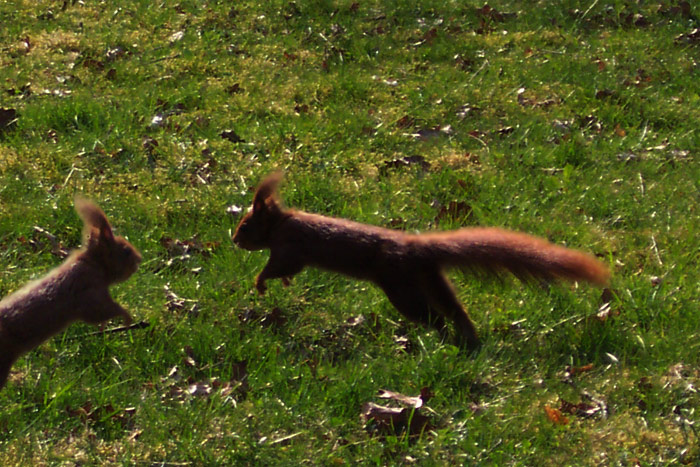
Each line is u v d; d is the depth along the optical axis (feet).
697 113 47.16
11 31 52.03
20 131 40.86
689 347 28.55
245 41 53.31
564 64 51.78
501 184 39.04
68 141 40.01
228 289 30.89
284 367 27.12
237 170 38.58
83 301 24.64
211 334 28.40
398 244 27.99
